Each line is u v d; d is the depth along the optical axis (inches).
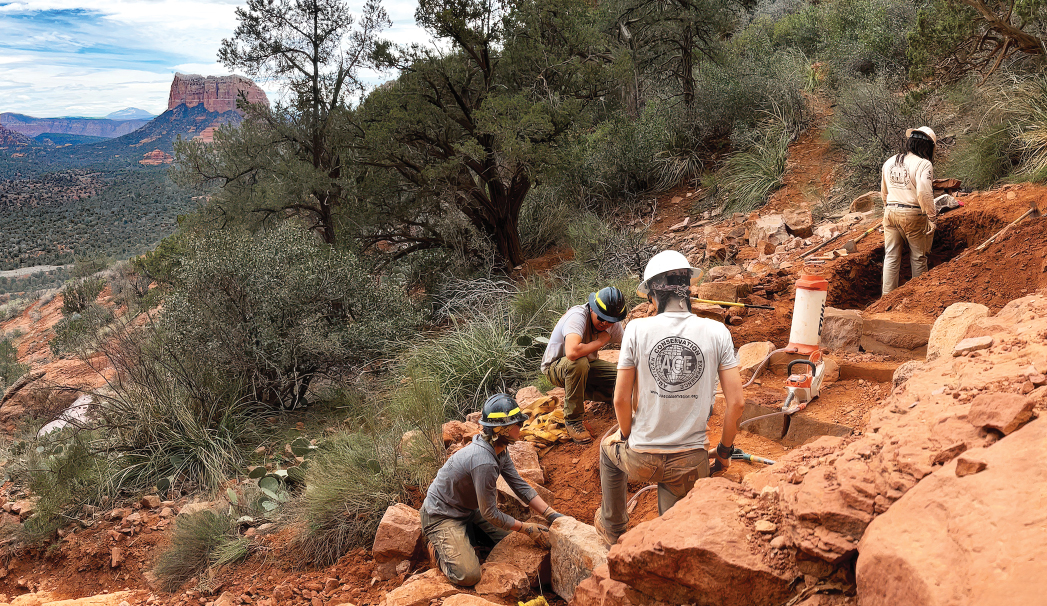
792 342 171.5
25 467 282.7
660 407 113.5
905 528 77.0
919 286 219.8
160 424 280.7
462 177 484.4
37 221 4722.0
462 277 468.8
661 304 115.6
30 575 227.3
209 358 312.8
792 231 367.2
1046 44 343.6
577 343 186.5
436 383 273.0
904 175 228.8
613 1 607.2
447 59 466.3
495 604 131.9
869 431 113.0
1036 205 238.2
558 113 451.8
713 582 91.1
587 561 138.6
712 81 581.3
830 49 583.5
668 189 543.2
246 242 353.1
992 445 82.0
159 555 213.9
